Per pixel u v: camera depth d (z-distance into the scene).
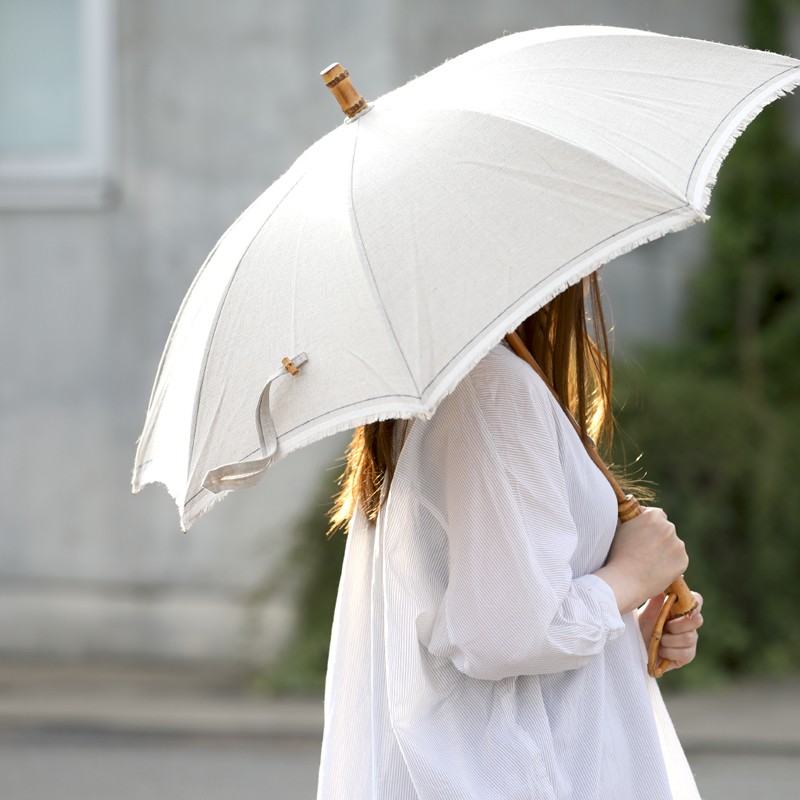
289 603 31.53
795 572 29.89
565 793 7.46
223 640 32.50
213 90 32.66
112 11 32.97
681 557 8.11
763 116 35.28
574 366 8.82
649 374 31.02
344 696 8.42
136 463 8.68
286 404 6.86
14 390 33.78
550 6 33.12
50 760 24.66
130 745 25.78
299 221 7.44
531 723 7.53
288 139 32.47
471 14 32.38
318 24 32.06
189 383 7.75
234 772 23.56
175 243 33.06
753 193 34.84
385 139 7.57
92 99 33.22
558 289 6.68
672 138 7.43
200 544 32.84
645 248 34.75
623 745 7.95
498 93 7.68
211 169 32.81
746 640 29.36
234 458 7.08
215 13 32.53
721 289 34.47
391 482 8.05
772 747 24.38
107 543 33.38
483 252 6.81
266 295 7.29
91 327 33.50
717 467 29.66
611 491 8.11
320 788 8.34
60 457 33.59
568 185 7.01
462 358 6.52
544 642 7.25
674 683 28.69
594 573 7.98
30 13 33.66
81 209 33.38
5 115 33.88
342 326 6.80
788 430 30.48
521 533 7.32
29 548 33.69
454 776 7.39
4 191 33.50
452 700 7.63
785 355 33.41
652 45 8.11
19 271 33.69
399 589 7.66
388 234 6.96
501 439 7.49
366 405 6.55
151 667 32.72
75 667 32.81
